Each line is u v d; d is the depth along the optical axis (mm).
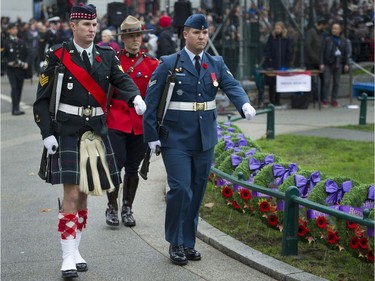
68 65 10391
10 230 13328
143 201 15203
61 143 10469
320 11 33469
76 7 10414
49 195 16109
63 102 10469
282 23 30953
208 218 13266
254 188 11758
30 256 11812
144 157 12688
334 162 18875
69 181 10305
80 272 10922
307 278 10102
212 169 13461
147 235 12836
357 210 10961
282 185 11906
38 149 21906
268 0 32812
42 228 13453
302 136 23156
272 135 22672
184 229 11344
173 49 25859
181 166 10883
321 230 11008
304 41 31438
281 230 11938
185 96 10922
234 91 10992
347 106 31000
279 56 30688
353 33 35062
